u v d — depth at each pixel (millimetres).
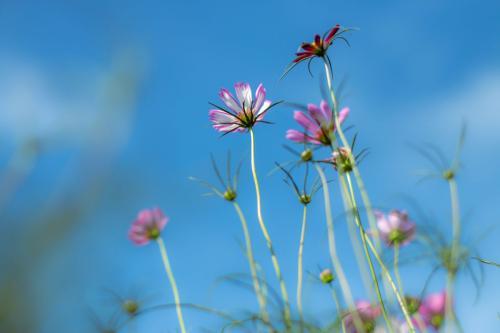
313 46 1457
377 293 1377
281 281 1444
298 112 1481
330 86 1448
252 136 1520
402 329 1423
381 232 1471
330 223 1416
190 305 1446
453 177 1439
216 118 1541
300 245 1464
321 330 1413
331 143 1476
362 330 1380
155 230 1608
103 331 1500
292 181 1491
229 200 1524
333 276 1472
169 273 1533
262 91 1524
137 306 1540
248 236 1468
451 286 1372
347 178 1450
